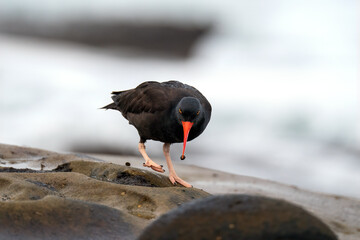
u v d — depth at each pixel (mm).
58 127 15648
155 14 31875
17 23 29266
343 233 6875
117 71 22641
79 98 18078
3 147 8727
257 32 25250
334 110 18297
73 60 23469
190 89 8477
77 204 4801
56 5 30375
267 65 22781
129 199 5633
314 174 13695
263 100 19281
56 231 4391
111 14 31297
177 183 7836
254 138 16484
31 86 18453
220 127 17203
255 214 3758
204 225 3762
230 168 13867
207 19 29281
